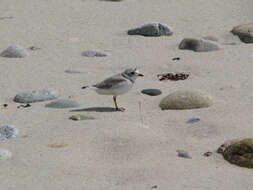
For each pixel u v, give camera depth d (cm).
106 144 1003
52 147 997
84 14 2131
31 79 1434
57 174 895
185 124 1101
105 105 1234
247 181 866
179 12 2147
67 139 1027
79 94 1316
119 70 1515
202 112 1161
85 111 1188
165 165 925
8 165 934
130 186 852
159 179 873
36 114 1179
